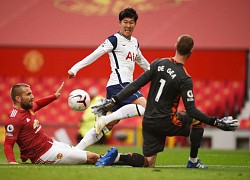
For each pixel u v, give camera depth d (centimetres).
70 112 5972
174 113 2612
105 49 3028
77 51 6150
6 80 6106
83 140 2973
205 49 6084
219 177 2227
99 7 6475
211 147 5856
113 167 2527
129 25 3059
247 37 6172
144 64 3259
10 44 6150
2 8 6438
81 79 6041
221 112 5994
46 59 6138
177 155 4041
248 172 2534
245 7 6384
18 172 2245
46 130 5791
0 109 6022
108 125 3017
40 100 2873
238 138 5878
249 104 5972
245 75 6041
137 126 5669
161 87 2591
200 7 6412
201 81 6056
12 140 2689
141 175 2198
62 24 6344
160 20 6303
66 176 2133
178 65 2591
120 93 2659
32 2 6506
